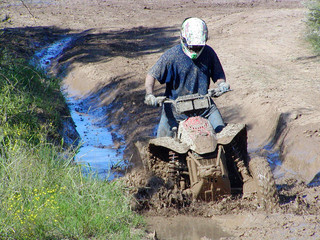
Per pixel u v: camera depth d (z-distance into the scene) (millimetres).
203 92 15070
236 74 30875
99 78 33969
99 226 11914
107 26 57188
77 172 15289
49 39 49688
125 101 28500
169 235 12250
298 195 14453
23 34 48688
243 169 14352
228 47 40969
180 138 14352
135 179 14859
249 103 24750
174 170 14375
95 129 25828
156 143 14086
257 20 53688
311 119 19859
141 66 37031
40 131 19203
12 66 27031
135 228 12484
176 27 55094
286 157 18281
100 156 21094
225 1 74438
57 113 23484
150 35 51312
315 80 27734
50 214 12031
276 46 39625
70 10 67125
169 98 15531
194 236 12156
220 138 13859
